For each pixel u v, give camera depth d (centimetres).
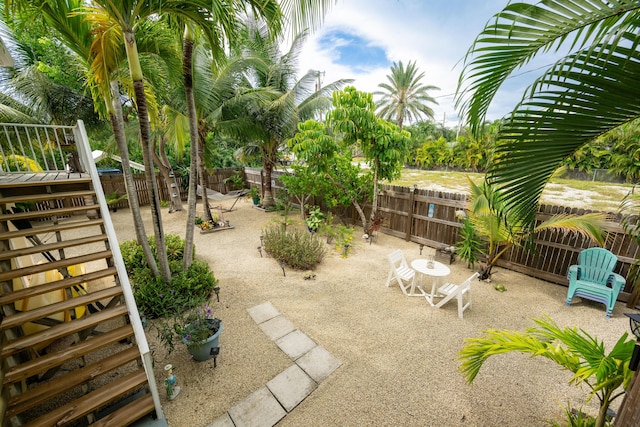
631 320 174
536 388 308
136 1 344
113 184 1184
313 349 363
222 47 412
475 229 580
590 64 124
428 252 711
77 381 251
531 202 171
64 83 973
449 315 443
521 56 145
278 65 1061
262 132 1020
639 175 1467
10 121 923
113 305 353
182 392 297
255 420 267
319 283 550
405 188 778
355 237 830
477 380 317
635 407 138
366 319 431
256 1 329
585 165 1641
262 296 499
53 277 415
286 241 673
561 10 127
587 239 501
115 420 242
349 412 277
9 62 393
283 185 1166
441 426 265
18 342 251
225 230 904
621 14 119
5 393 236
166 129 844
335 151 786
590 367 169
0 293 278
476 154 2136
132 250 601
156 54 466
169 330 353
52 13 353
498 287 524
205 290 493
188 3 357
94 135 1168
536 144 150
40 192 364
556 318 437
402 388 305
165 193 1325
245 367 332
